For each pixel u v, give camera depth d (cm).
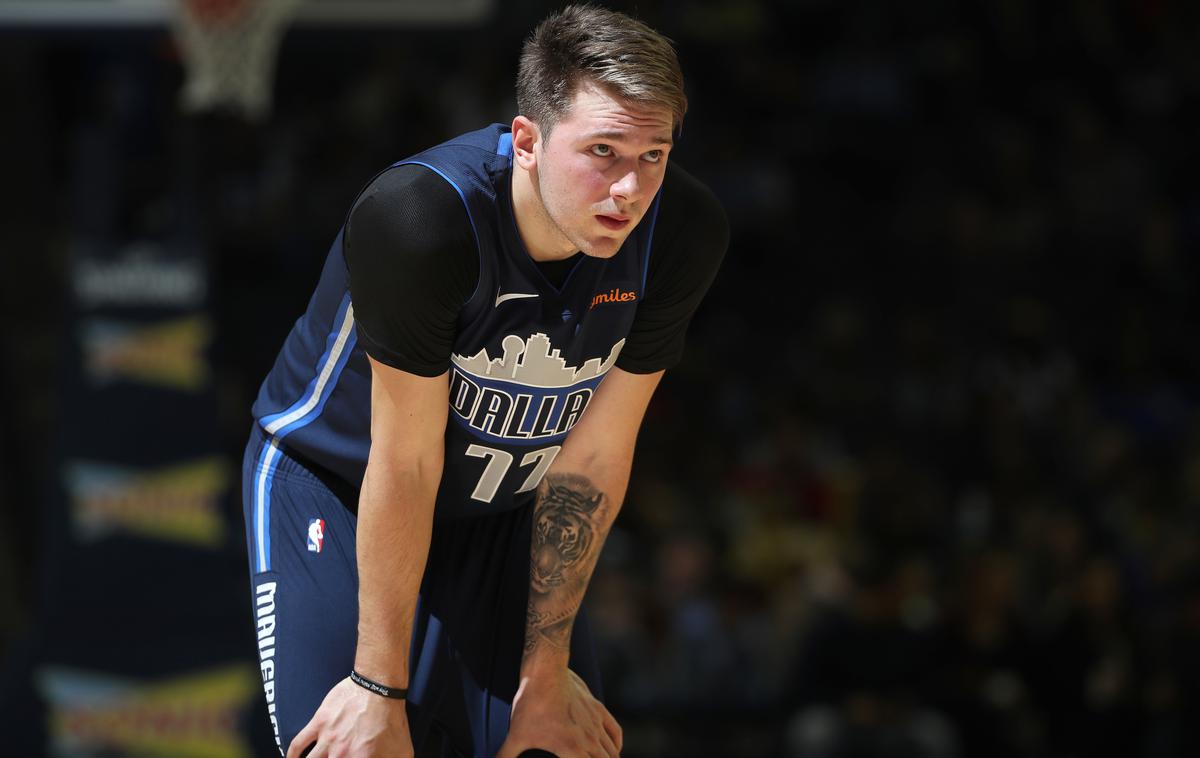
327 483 876
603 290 792
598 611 2459
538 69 730
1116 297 4050
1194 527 3009
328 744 797
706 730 2359
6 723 2023
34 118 3531
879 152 4297
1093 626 2416
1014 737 2238
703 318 3938
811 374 3709
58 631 2050
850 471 3125
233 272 3688
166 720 2039
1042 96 4469
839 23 4562
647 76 705
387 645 805
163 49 2661
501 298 773
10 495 3139
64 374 2111
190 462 2097
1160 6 4744
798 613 2483
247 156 3803
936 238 4128
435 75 3978
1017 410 3431
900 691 2219
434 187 741
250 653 2050
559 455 882
